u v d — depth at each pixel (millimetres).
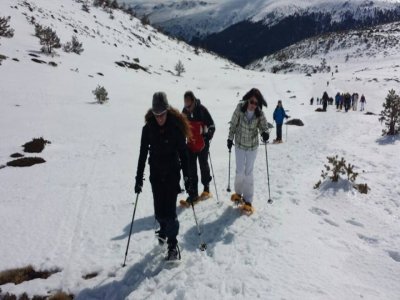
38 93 26234
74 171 11922
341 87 60312
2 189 10289
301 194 7973
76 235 6789
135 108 27812
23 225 7414
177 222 5477
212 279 4898
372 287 4875
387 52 166250
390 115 14586
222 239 6117
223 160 12891
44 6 64375
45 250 6254
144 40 83938
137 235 6539
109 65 46625
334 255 5594
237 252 5605
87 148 15688
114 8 108188
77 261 5805
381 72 86688
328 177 8844
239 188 7176
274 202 7590
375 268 5293
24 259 5984
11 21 45906
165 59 74375
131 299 4676
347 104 36156
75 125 20281
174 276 5094
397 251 5695
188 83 56781
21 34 42875
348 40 196125
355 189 8203
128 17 107688
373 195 8000
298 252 5500
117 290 5008
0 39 37062
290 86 64375
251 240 5926
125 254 5582
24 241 6660
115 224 7172
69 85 30891
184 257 5617
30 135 17359
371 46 180500
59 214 7930
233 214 7109
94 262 5711
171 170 5309
